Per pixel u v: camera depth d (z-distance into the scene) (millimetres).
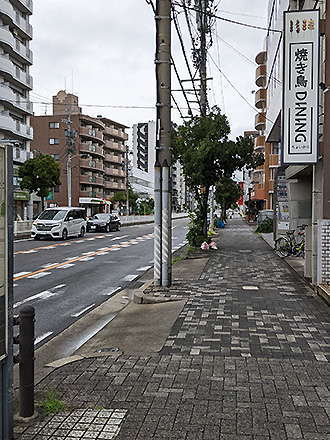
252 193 52875
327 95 9195
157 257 9789
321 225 8914
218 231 34531
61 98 72750
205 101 19797
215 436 3393
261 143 53406
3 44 38812
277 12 24422
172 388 4293
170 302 8508
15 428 3582
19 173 39844
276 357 5172
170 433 3453
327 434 3395
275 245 17438
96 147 71500
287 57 9594
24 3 42844
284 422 3584
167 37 9719
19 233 27484
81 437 3426
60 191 67438
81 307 8844
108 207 68875
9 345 3412
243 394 4125
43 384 4457
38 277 12344
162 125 9719
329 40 9266
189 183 18250
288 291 9242
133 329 6770
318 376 4566
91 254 18203
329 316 7145
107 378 4586
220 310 7570
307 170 14289
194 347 5602
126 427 3561
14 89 42094
